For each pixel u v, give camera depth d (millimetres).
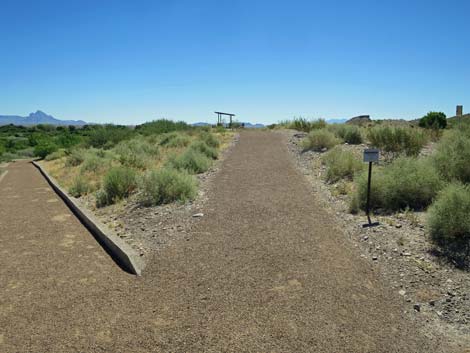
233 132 25734
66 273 5863
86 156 19422
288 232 6770
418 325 4164
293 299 4617
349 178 10016
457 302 4520
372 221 7004
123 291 5145
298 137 19359
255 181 10969
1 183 16734
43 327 4348
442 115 22281
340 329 4043
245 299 4676
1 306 4867
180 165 12977
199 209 8531
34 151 32375
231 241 6516
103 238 7438
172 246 6523
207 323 4242
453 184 6824
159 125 31219
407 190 7504
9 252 6938
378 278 5109
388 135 12547
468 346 3828
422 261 5395
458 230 5703
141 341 4004
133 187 10930
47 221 9281
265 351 3738
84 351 3885
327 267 5398
